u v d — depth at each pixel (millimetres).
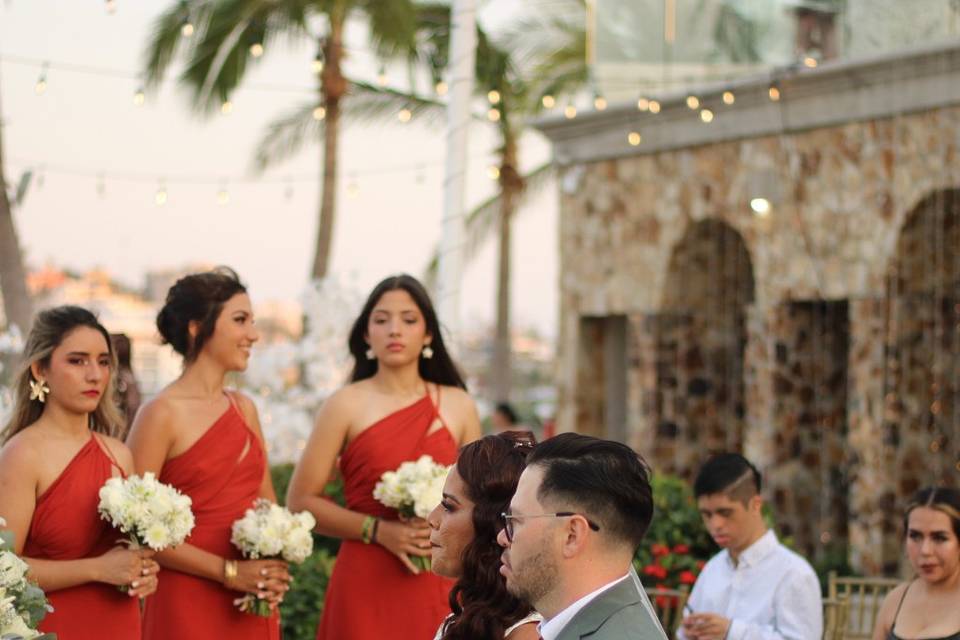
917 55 8930
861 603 5953
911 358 9492
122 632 4434
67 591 4352
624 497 2623
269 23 15445
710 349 11273
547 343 39406
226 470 4953
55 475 4375
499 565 3037
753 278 11383
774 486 10211
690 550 7441
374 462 5227
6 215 12305
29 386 4441
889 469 9453
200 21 14992
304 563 6500
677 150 10930
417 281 5387
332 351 9852
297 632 6332
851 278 9656
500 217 19656
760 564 5012
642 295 11281
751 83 10008
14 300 12297
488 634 2988
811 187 9883
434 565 3186
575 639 2590
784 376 10258
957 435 9422
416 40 15703
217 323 4988
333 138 17141
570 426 11930
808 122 9852
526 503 2658
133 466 4676
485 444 3146
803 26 9883
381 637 5078
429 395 5391
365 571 5133
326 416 5293
